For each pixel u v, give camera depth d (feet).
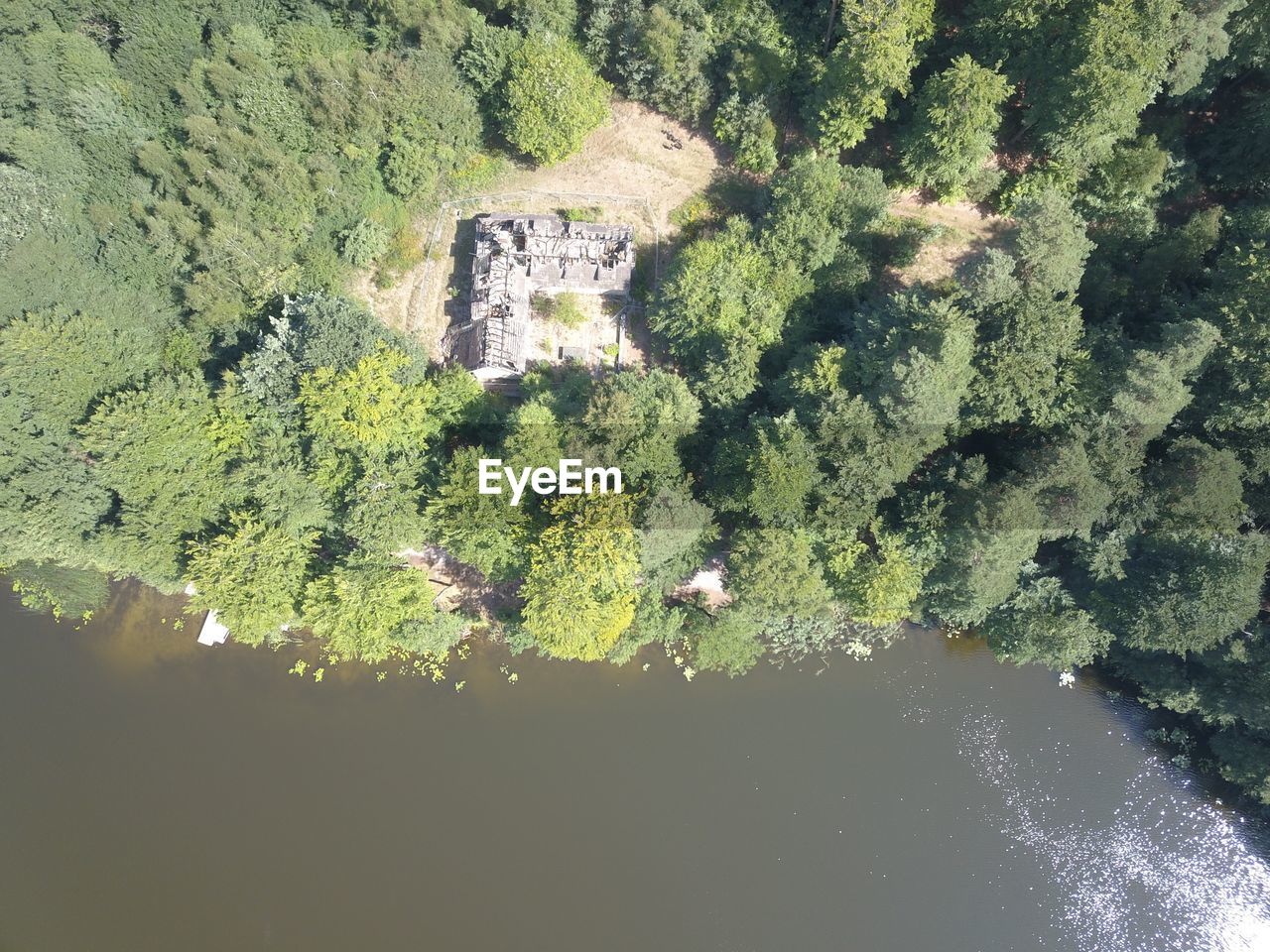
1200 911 231.91
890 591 222.28
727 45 273.95
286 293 261.65
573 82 261.44
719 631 242.78
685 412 237.25
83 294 246.68
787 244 252.62
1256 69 250.57
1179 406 210.38
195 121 254.06
